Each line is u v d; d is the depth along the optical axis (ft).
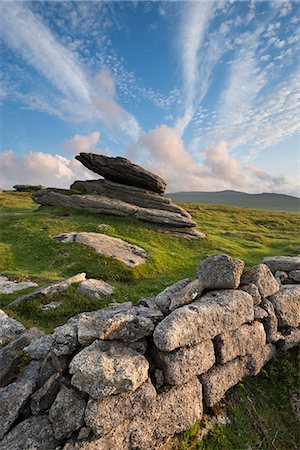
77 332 26.27
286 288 39.06
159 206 145.79
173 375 25.26
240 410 28.89
